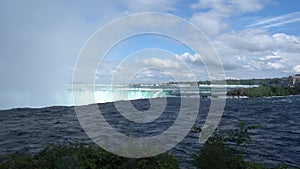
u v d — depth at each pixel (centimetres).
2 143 1416
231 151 547
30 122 2317
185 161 724
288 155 1140
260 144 1338
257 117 2638
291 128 1950
